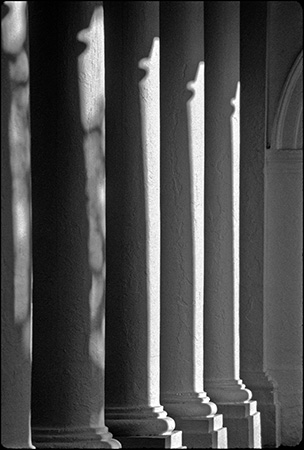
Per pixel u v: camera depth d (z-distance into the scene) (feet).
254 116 113.29
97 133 64.28
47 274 63.41
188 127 86.48
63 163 63.36
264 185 112.47
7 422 54.54
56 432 63.21
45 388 63.57
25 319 55.11
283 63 119.44
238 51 99.91
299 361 116.98
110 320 74.95
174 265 85.61
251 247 112.47
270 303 118.42
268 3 119.85
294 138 118.93
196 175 86.84
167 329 85.40
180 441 77.30
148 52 76.02
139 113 75.31
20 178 54.60
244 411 95.96
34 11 64.08
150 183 75.77
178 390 85.30
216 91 98.43
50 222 63.36
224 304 97.35
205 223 97.76
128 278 74.69
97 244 64.13
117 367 74.90
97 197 64.23
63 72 63.57
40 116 63.62
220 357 97.14
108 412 74.49
